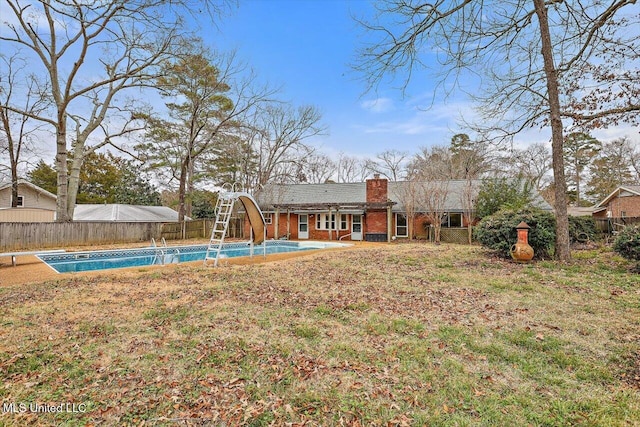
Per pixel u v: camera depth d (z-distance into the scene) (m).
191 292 6.26
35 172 30.86
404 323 4.45
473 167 24.84
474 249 12.63
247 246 18.38
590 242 13.69
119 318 4.72
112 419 2.49
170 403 2.69
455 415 2.52
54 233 17.16
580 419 2.43
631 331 4.07
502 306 5.18
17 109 17.09
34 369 3.23
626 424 2.37
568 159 33.97
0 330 4.23
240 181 26.12
